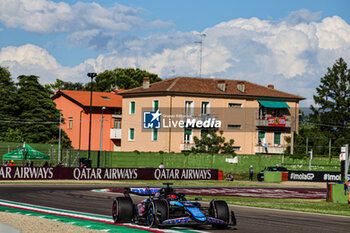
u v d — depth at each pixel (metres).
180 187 65.38
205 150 102.69
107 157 98.75
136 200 44.31
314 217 33.00
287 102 115.44
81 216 28.70
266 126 112.44
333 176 91.44
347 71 159.62
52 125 115.81
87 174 72.94
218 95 108.31
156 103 107.31
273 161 104.12
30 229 21.55
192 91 106.00
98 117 122.50
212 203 24.98
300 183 85.69
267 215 33.06
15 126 113.88
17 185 58.44
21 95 116.06
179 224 22.95
